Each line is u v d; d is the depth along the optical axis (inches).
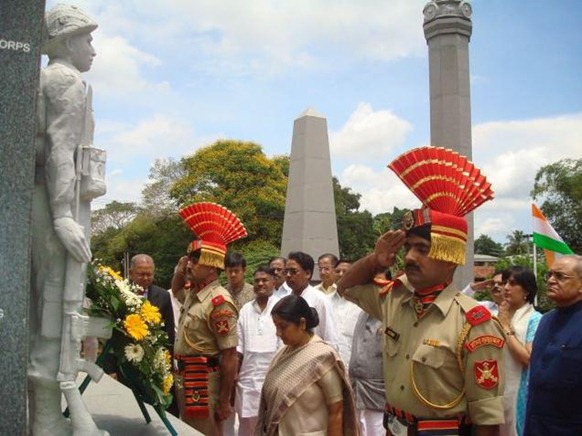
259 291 208.5
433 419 98.7
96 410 160.6
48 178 108.0
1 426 95.2
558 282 131.0
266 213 850.8
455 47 403.9
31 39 100.3
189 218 181.5
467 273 378.6
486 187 102.0
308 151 385.1
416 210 103.6
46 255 110.2
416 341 102.7
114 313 131.7
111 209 1389.0
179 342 179.3
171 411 203.5
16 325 97.2
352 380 176.2
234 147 872.9
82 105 110.3
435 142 410.0
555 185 889.5
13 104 98.5
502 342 97.8
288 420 117.6
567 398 125.0
